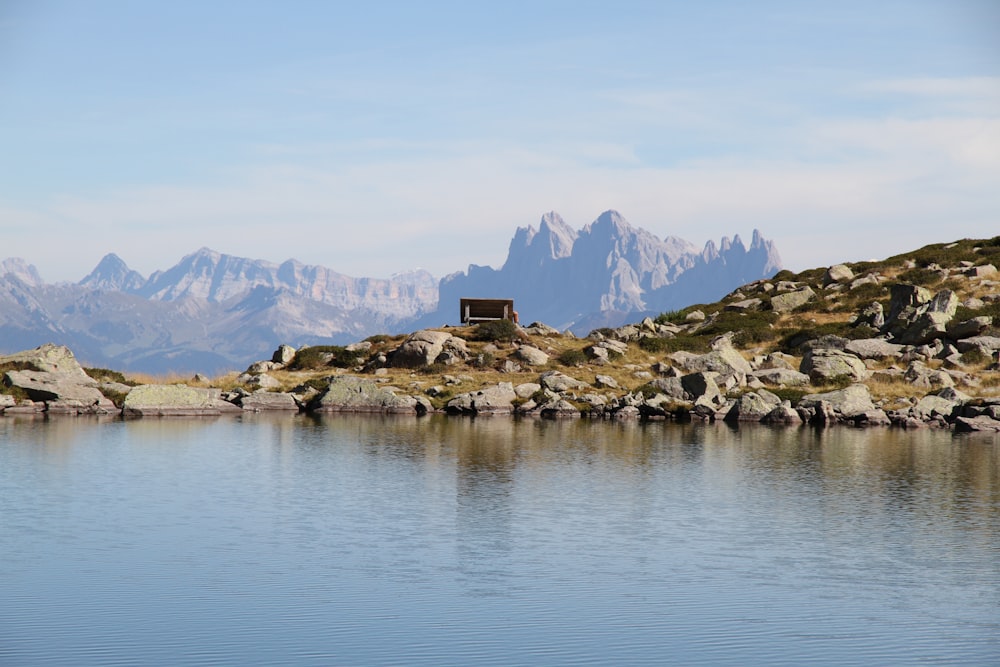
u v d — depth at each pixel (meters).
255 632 19.42
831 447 50.22
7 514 29.59
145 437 50.09
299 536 27.62
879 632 20.02
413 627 19.91
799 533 29.05
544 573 24.17
